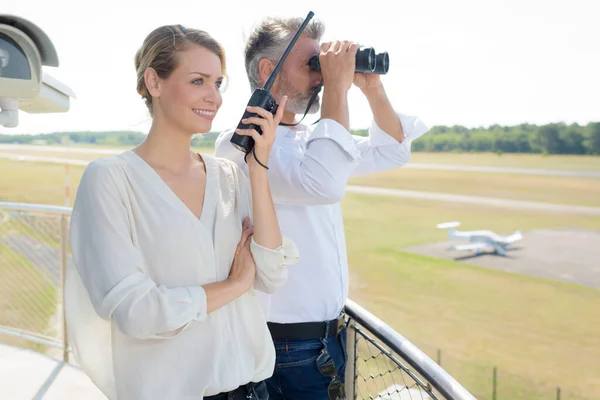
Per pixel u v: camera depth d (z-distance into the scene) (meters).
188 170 1.11
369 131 1.81
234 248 1.13
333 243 1.54
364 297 25.02
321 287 1.49
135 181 1.03
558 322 21.27
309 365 1.48
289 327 1.47
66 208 2.79
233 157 1.56
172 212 1.03
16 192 42.97
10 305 3.01
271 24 1.53
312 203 1.41
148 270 1.03
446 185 60.16
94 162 1.03
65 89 2.00
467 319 21.64
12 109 1.75
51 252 2.89
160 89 1.07
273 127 1.13
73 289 1.08
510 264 30.94
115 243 0.98
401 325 21.27
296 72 1.50
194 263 1.05
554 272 29.06
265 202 1.13
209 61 1.06
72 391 2.38
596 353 18.09
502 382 16.03
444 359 17.97
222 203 1.13
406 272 28.92
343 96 1.40
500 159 76.44
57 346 2.87
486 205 50.12
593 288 25.83
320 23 1.55
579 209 46.88
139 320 0.94
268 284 1.15
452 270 29.38
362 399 1.59
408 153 1.83
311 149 1.38
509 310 22.92
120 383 1.06
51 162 57.94
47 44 1.55
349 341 1.58
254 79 1.56
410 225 42.75
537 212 46.84
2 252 2.97
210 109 1.08
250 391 1.15
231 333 1.12
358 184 62.44
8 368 2.60
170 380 1.05
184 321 0.97
